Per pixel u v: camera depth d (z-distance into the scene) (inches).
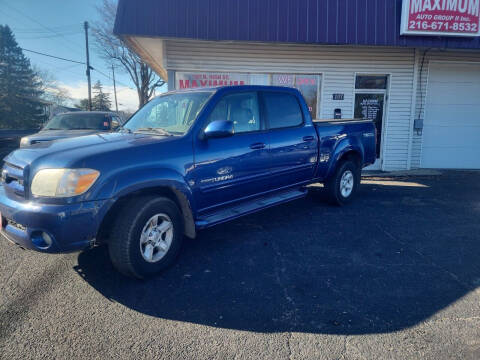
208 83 371.6
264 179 179.8
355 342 97.7
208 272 141.3
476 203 250.5
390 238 179.2
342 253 160.1
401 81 389.7
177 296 123.0
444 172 395.9
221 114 160.6
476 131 414.9
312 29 332.8
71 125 351.9
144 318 109.8
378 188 307.9
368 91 393.7
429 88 404.2
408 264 148.3
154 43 365.4
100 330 103.5
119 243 124.5
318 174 217.6
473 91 407.2
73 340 98.8
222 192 160.2
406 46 344.5
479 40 348.2
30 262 149.3
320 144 212.1
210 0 322.7
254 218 214.1
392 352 93.5
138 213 125.6
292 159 193.9
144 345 97.0
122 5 313.7
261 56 372.8
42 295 122.9
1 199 126.8
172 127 157.8
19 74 2153.1
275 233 186.7
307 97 388.2
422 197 270.4
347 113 392.2
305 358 91.7
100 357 92.0
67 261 150.3
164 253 137.7
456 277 136.4
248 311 113.7
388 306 116.0
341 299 120.5
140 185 125.7
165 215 136.7
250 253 160.2
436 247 167.2
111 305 117.0
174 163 137.7
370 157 259.0
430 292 125.0
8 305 116.3
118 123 388.8
